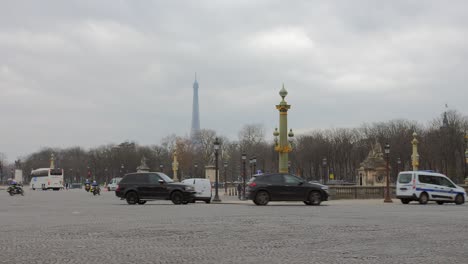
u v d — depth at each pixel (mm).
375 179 71125
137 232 17047
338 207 33281
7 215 25781
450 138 98750
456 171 100500
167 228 18359
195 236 15953
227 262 11219
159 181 38844
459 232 17078
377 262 11188
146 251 12852
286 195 35750
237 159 140750
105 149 171375
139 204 38719
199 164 143250
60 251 12820
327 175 128625
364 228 18375
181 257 11922
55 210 30281
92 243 14328
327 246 13750
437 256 12047
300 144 133375
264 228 18375
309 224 19906
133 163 152250
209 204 39281
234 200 51250
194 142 157375
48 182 108000
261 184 35781
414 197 40125
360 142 122812
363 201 45875
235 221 21266
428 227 18766
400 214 25922
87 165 169500
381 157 71938
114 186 99312
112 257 11891
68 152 195750
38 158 193375
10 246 13734
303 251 12836
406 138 108875
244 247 13562
